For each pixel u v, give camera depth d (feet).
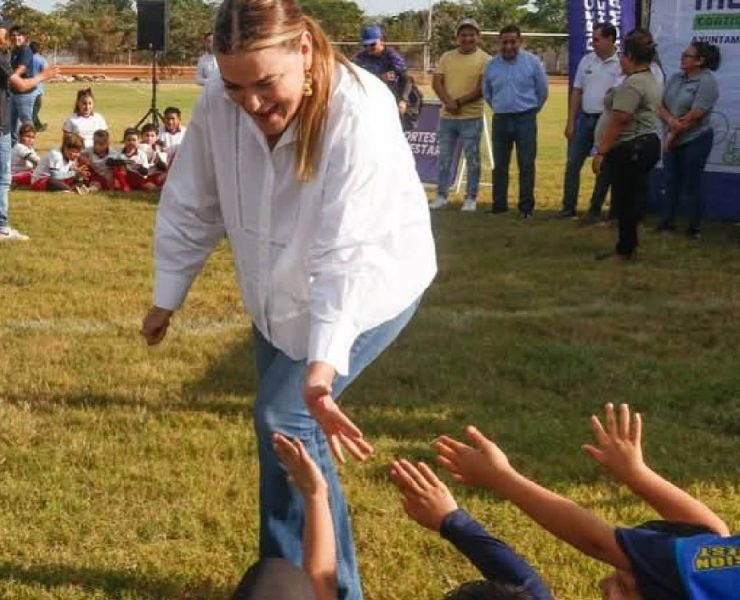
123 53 214.28
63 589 14.11
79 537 15.47
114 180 50.49
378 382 22.43
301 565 11.61
